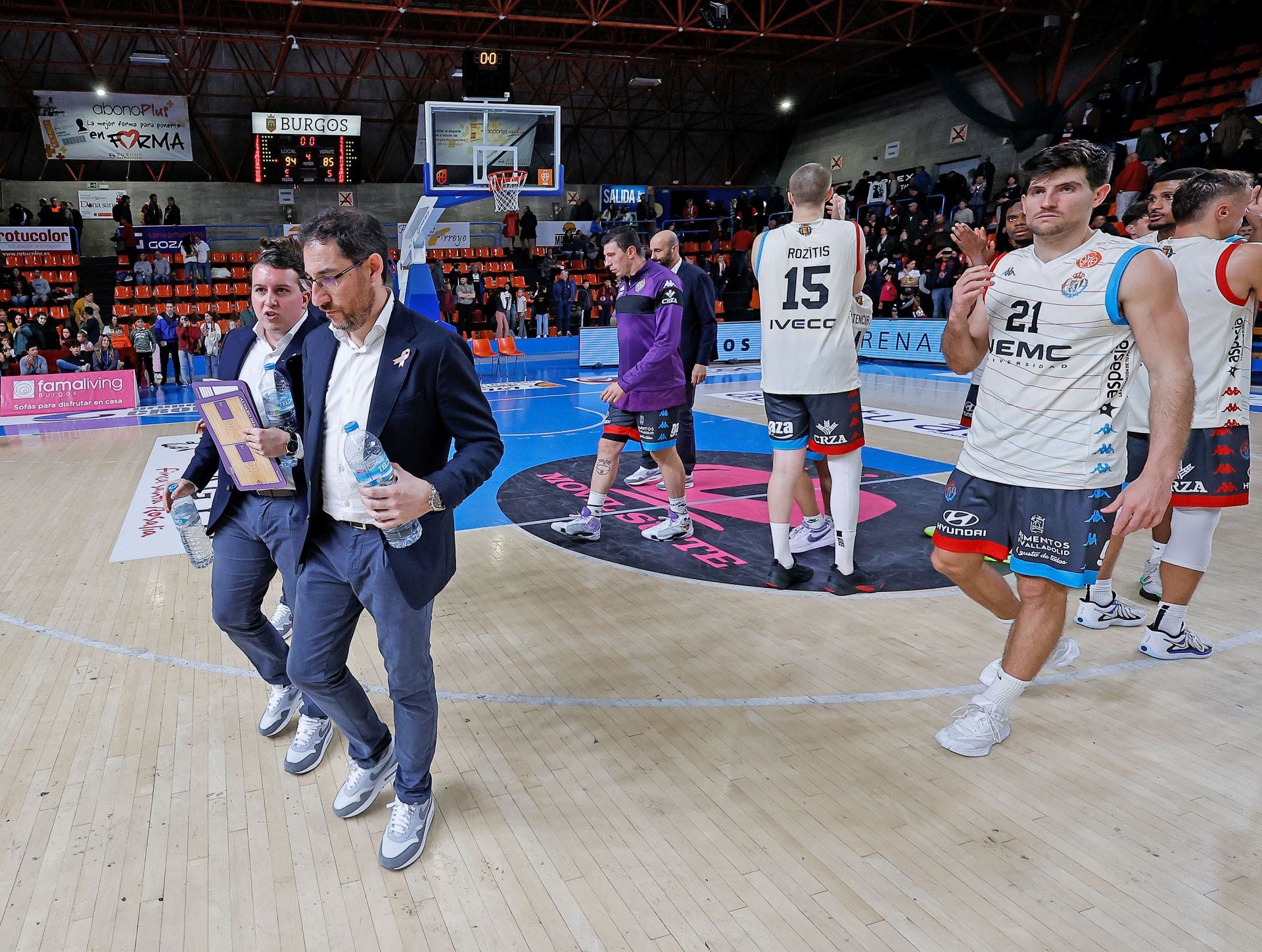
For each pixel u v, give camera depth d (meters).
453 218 22.92
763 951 1.89
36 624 3.80
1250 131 13.56
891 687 3.14
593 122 23.56
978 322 2.64
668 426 4.77
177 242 19.44
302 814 2.41
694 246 22.67
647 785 2.54
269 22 17.30
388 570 2.03
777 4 19.08
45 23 16.41
